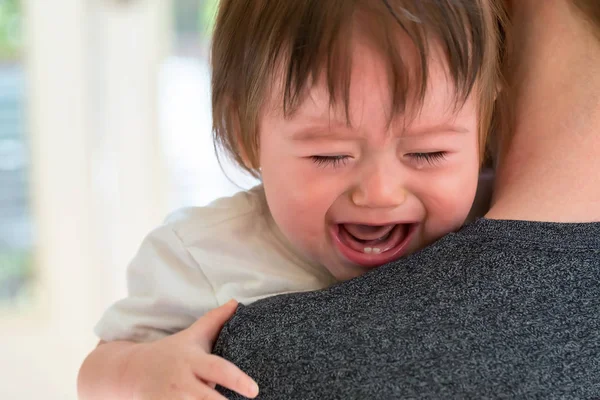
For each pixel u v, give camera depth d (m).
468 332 0.48
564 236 0.52
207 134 2.03
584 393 0.46
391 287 0.52
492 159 0.76
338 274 0.72
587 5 0.64
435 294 0.51
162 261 0.76
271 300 0.56
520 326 0.48
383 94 0.59
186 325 0.75
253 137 0.71
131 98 1.99
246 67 0.69
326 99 0.60
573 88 0.61
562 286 0.50
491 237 0.53
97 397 0.68
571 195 0.56
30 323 2.06
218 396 0.57
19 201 2.00
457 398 0.46
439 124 0.62
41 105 1.95
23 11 1.90
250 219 0.78
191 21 1.96
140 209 2.05
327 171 0.64
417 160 0.64
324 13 0.61
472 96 0.64
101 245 2.06
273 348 0.51
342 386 0.48
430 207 0.66
